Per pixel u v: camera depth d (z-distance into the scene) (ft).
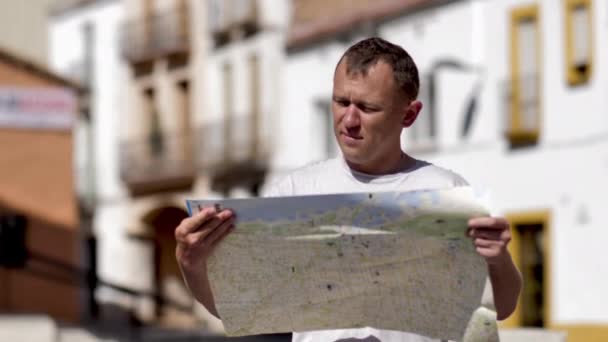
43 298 82.89
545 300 75.82
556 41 75.51
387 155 13.25
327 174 13.60
